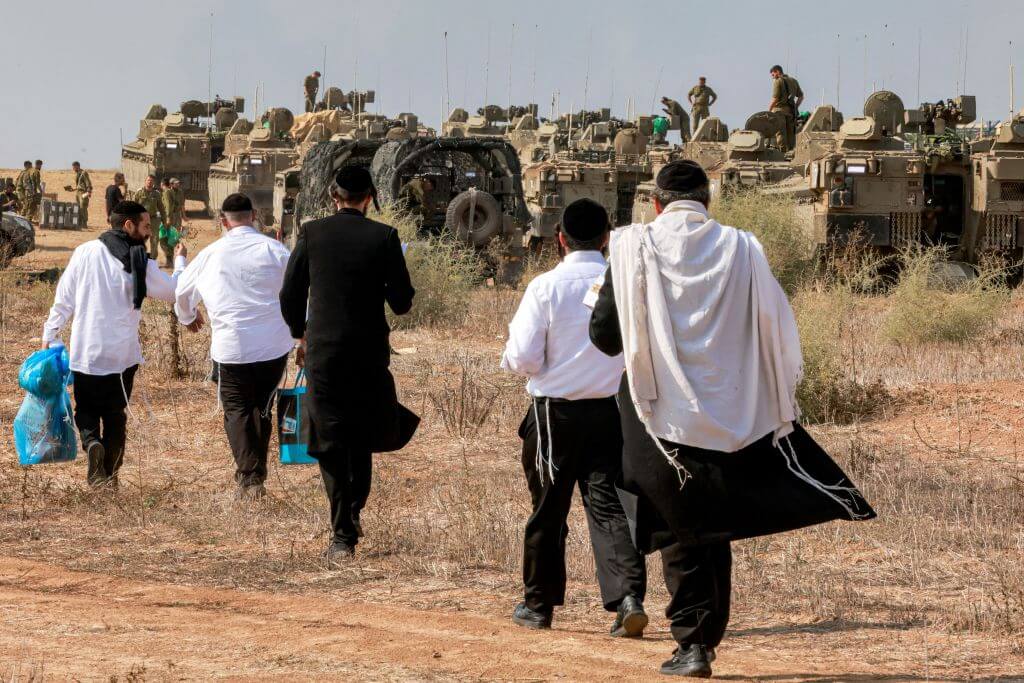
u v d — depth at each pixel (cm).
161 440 3994
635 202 10456
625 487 1714
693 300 1631
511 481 3428
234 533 2878
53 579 2438
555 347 2050
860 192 8700
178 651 1828
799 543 2836
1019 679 1858
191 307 3266
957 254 9225
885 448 3838
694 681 1736
